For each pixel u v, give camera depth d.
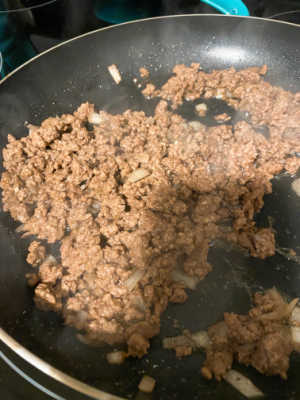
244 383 0.16
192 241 0.20
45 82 0.26
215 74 0.29
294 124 0.25
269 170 0.23
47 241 0.21
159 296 0.19
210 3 0.29
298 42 0.27
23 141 0.24
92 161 0.24
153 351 0.17
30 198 0.23
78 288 0.19
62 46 0.25
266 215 0.22
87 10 0.31
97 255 0.20
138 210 0.22
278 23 0.27
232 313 0.18
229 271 0.20
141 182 0.23
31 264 0.20
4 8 0.29
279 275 0.20
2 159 0.24
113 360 0.17
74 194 0.23
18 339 0.17
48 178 0.24
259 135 0.25
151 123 0.26
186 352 0.17
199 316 0.18
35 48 0.29
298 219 0.22
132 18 0.31
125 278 0.19
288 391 0.16
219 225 0.22
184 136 0.26
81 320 0.18
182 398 0.16
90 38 0.26
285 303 0.19
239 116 0.27
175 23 0.27
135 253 0.20
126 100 0.28
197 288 0.19
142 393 0.16
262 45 0.28
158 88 0.29
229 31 0.28
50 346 0.17
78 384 0.13
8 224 0.22
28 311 0.18
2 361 0.17
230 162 0.24
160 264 0.20
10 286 0.19
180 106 0.28
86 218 0.21
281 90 0.27
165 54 0.29
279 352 0.16
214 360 0.17
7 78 0.24
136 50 0.28
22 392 0.16
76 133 0.25
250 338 0.17
